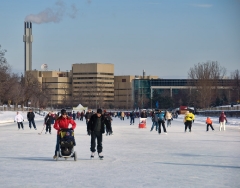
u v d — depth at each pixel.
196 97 160.25
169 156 24.95
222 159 23.45
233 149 29.34
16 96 152.75
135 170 19.22
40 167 20.19
